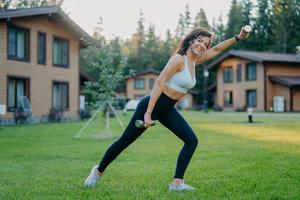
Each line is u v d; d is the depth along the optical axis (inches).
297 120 780.0
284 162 249.6
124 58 525.3
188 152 170.7
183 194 163.3
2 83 752.3
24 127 631.8
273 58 1444.4
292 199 154.3
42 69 855.1
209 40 165.8
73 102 954.7
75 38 956.6
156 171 220.2
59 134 497.7
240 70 1566.2
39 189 176.1
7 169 232.8
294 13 2309.3
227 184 182.5
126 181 192.2
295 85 1343.5
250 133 494.6
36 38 837.8
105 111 560.4
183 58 162.4
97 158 281.3
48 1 1549.0
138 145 364.2
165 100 164.7
